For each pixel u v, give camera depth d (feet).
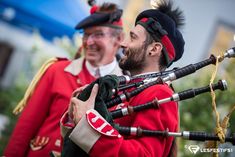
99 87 12.79
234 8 45.11
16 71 40.29
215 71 13.41
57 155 15.03
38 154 18.57
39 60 33.73
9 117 28.63
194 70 13.61
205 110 23.82
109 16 19.76
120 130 12.80
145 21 14.14
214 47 44.24
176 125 13.28
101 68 19.69
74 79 19.22
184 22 14.74
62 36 37.11
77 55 20.53
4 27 37.65
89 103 12.69
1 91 33.40
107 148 12.28
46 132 18.65
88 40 19.76
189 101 24.07
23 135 18.83
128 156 12.32
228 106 23.27
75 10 37.58
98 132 12.32
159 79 13.56
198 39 43.80
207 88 13.14
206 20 43.96
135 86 13.69
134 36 14.14
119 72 19.95
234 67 24.16
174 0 15.67
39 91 19.06
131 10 41.42
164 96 13.17
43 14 36.81
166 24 14.12
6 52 39.88
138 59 14.05
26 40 37.96
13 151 18.83
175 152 13.98
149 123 12.89
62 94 18.83
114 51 19.94
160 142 12.82
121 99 13.29
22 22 36.96
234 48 13.66
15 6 36.63
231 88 23.53
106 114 12.68
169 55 14.15
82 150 12.63
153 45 14.01
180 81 25.02
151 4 14.58
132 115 13.33
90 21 19.72
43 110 18.93
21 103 19.47
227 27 44.91
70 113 13.09
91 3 20.33
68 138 12.89
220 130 12.75
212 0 44.06
